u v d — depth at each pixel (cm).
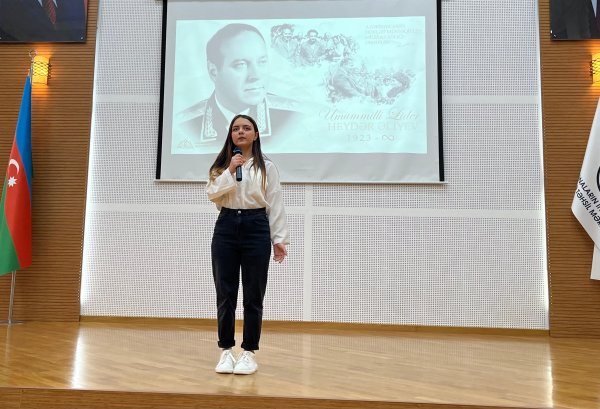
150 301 490
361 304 480
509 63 499
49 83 512
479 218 485
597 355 356
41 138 505
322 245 488
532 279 477
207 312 486
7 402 231
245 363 268
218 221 276
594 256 460
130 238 497
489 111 496
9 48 517
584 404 219
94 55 515
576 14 493
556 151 482
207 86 511
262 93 507
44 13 519
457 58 503
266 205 276
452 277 480
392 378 265
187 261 493
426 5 507
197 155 502
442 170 487
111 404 229
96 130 510
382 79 502
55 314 488
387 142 495
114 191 503
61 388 232
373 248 485
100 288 493
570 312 465
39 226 496
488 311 475
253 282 269
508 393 236
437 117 494
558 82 489
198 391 229
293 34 512
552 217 476
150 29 521
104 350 334
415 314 477
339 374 272
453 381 261
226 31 516
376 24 509
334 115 501
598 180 464
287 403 222
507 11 504
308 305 481
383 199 490
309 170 495
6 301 491
